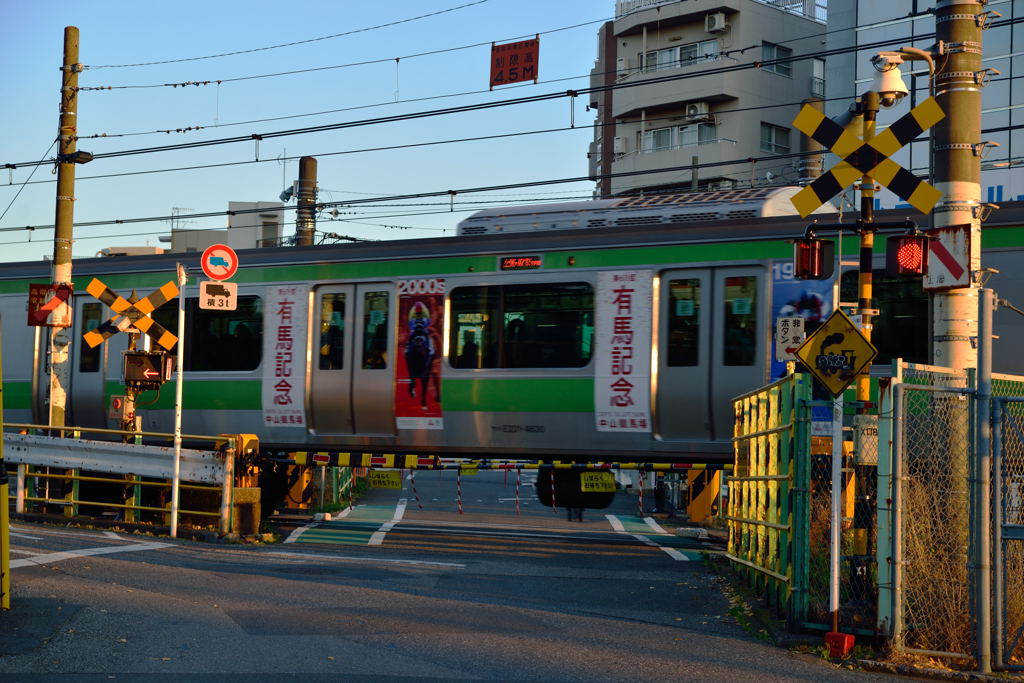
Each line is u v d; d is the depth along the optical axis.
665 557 13.25
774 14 47.47
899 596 7.75
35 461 15.20
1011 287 12.45
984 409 7.68
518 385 14.70
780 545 8.78
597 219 15.12
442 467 15.05
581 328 14.45
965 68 10.93
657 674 7.03
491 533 16.48
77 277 18.19
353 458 15.23
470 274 15.09
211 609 8.70
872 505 8.80
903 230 13.05
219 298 14.14
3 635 7.48
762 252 13.55
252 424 16.41
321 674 6.74
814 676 7.15
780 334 13.02
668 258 14.02
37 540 12.36
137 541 13.02
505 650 7.59
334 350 15.87
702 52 47.34
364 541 14.42
